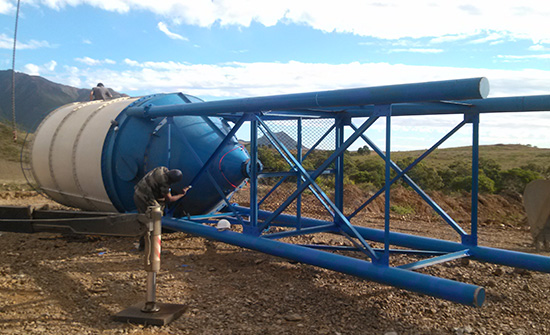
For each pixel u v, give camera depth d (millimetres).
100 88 11578
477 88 3977
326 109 7133
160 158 7895
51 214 6836
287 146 7457
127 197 8125
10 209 7156
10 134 42156
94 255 7250
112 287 5512
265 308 4871
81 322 4371
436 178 24672
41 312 4625
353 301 5184
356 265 5195
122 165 7871
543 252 7258
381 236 7352
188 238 8719
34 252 7453
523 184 22922
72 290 5383
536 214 7086
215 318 4527
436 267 6711
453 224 6625
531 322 4629
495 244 8477
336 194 7484
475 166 6344
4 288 5426
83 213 6414
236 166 8008
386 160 4887
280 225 8812
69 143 9008
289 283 5844
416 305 5086
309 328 4332
